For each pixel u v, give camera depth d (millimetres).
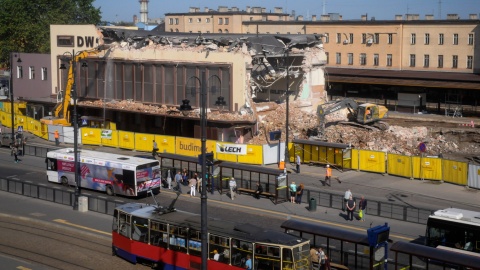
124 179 49844
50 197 49562
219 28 147000
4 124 84250
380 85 101688
